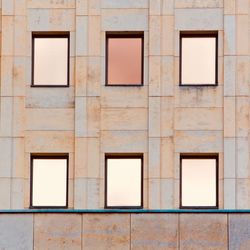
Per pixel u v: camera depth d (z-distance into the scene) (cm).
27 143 4500
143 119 4500
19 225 4397
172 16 4541
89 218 4403
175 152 4478
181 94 4503
